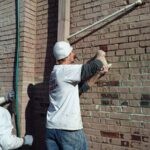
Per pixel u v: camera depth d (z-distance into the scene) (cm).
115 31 389
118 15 387
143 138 355
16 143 348
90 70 330
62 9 435
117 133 378
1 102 471
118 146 376
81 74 332
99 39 404
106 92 390
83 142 345
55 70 351
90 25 412
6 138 333
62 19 433
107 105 389
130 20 376
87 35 417
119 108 378
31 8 478
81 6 430
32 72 477
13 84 476
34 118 474
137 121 361
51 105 354
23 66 462
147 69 356
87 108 407
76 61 425
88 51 414
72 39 432
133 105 366
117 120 379
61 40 431
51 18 464
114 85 384
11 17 488
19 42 470
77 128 337
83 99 412
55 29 457
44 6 476
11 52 483
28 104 469
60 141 336
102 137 391
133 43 371
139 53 365
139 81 362
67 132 333
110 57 391
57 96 346
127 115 370
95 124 399
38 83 472
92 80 397
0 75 500
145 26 362
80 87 382
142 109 358
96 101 399
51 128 341
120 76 379
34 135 471
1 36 502
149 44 357
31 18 477
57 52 355
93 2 416
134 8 373
